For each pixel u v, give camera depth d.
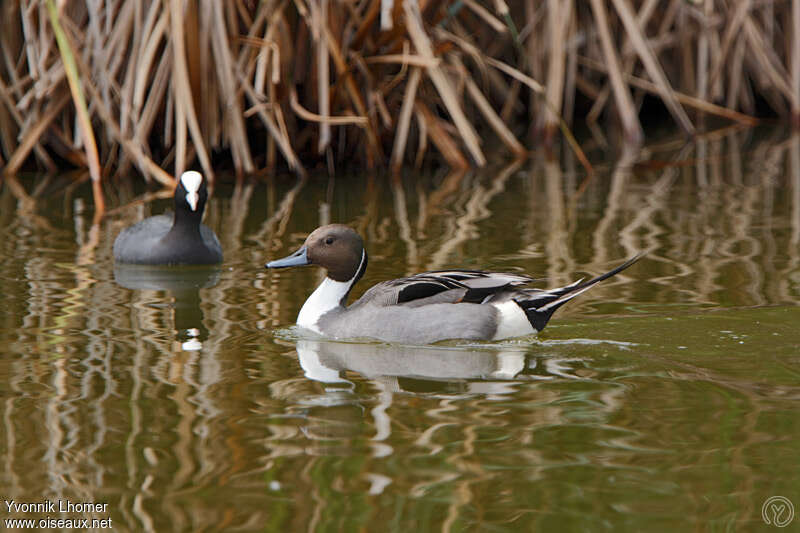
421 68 19.78
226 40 18.00
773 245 13.43
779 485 6.46
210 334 9.98
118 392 8.23
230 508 6.24
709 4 23.47
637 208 16.25
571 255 13.08
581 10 25.09
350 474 6.68
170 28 17.70
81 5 18.50
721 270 12.14
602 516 6.11
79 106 16.67
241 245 14.12
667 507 6.20
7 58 18.97
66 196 17.61
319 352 9.45
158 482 6.58
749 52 25.41
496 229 14.77
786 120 26.17
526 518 6.09
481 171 20.25
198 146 17.89
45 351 9.33
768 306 10.59
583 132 25.23
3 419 7.63
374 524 6.04
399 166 19.72
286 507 6.24
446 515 6.13
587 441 7.18
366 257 10.70
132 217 15.89
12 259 13.16
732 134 24.56
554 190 18.06
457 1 20.73
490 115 21.47
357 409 7.85
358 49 19.39
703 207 16.25
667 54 26.12
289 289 11.85
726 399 8.00
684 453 6.96
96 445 7.16
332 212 16.17
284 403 7.98
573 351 9.37
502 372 8.80
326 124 18.44
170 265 12.98
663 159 21.45
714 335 9.70
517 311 9.83
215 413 7.77
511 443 7.15
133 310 10.86
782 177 19.02
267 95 19.16
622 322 10.16
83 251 13.73
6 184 18.72
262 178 19.41
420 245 13.75
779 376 8.57
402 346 9.71
